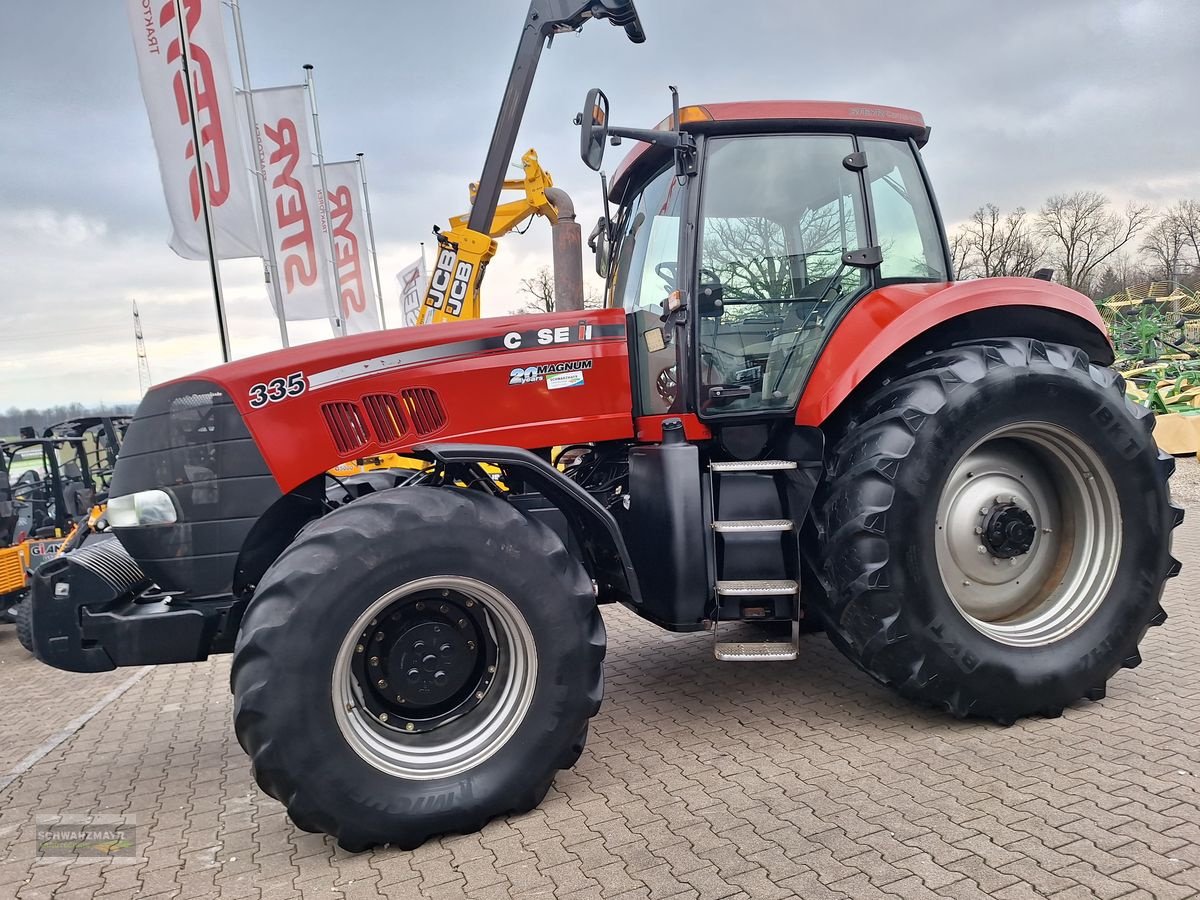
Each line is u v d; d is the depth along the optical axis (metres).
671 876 2.26
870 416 3.20
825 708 3.46
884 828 2.42
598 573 3.50
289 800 2.46
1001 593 3.32
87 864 2.65
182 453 2.88
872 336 3.26
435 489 2.71
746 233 3.41
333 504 3.25
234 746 3.77
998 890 2.07
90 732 4.13
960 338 3.46
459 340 3.14
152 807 3.10
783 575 3.16
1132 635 3.22
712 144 3.40
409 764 2.61
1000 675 3.05
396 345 3.06
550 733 2.67
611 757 3.12
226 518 2.88
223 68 7.88
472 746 2.68
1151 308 20.53
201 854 2.67
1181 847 2.21
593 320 3.33
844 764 2.89
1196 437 10.41
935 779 2.71
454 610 2.75
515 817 2.70
